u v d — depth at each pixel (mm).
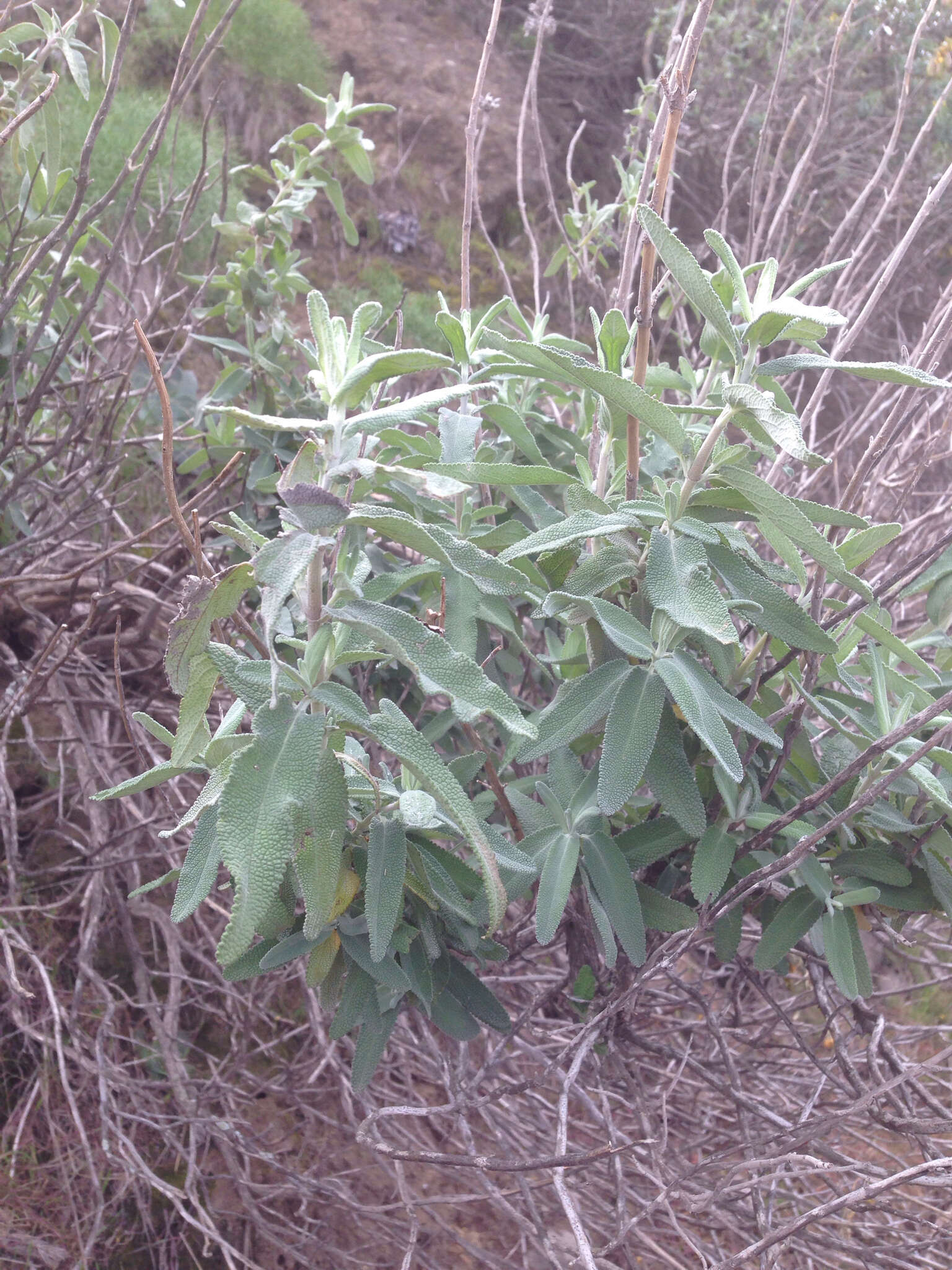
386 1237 685
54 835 803
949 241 1317
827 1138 715
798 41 1677
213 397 777
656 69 2141
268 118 1678
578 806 468
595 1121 668
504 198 1993
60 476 842
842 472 1013
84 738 746
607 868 455
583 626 472
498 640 607
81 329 741
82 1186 653
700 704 402
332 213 1772
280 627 419
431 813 391
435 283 1824
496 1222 731
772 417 389
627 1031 553
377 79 2006
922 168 1493
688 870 533
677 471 624
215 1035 797
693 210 1688
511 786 519
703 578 404
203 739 396
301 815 351
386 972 418
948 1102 641
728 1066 547
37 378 805
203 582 351
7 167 890
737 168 1670
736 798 469
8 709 678
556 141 2158
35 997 707
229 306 821
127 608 839
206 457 779
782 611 433
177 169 1200
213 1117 649
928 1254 610
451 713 536
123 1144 615
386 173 1895
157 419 826
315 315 364
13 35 643
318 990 455
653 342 718
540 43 819
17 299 700
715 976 710
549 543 429
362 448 410
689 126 1627
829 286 1058
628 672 429
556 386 661
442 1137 779
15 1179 639
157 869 833
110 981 733
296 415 784
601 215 845
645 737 414
